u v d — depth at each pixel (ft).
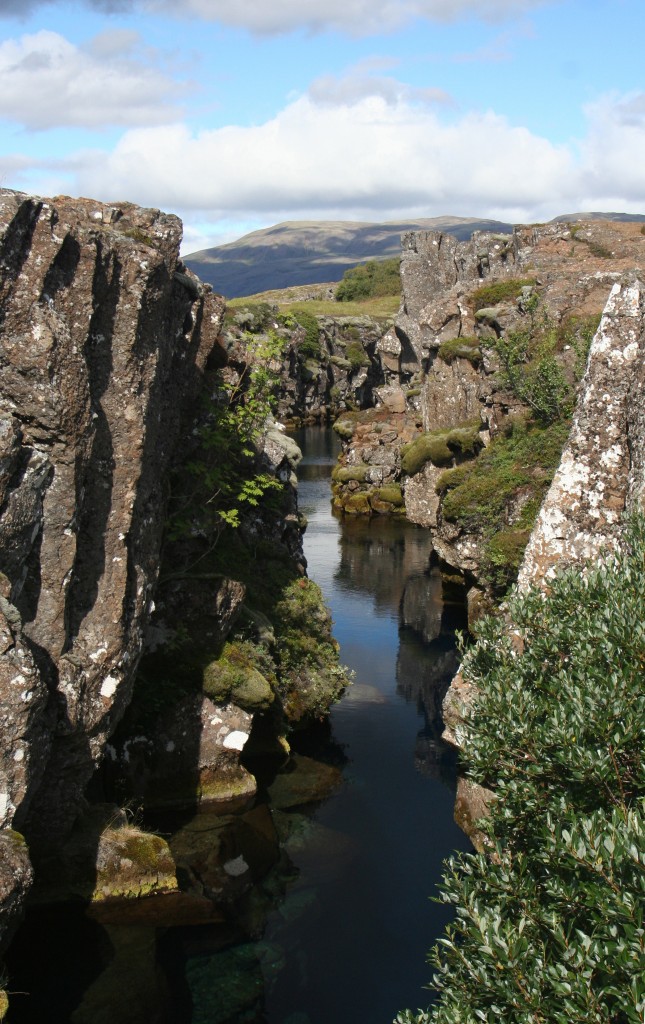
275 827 63.87
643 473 52.06
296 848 61.31
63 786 48.57
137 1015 44.21
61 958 47.47
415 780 71.97
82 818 53.11
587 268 119.14
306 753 76.23
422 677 93.86
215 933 50.93
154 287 50.06
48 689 44.39
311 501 188.65
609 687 30.19
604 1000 25.07
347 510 175.73
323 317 350.64
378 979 48.11
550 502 59.26
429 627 109.40
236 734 65.92
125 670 50.19
